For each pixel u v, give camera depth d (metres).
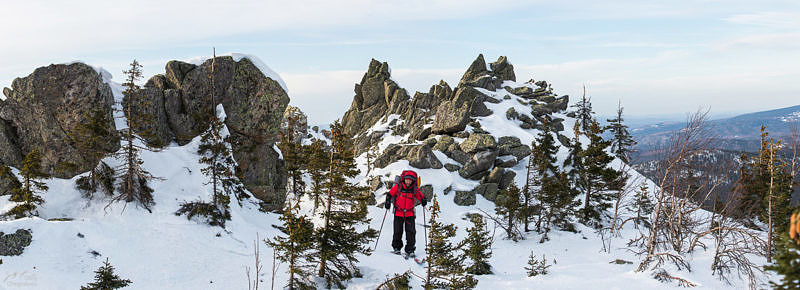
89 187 14.23
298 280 9.12
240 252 12.73
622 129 44.44
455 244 18.83
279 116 20.25
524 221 21.84
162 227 13.24
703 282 10.39
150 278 10.12
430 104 49.44
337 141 9.54
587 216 23.31
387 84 57.94
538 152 27.03
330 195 9.39
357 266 10.45
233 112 19.17
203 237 13.30
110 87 16.12
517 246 18.62
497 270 13.26
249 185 19.78
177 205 14.64
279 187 22.00
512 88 60.94
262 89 19.73
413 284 9.39
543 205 22.25
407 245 12.59
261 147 20.22
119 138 14.58
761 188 15.92
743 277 10.98
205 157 16.84
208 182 16.08
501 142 37.78
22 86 14.88
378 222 22.80
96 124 13.81
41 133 14.97
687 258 12.64
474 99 48.72
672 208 14.02
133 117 14.07
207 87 18.58
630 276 11.23
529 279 11.17
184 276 10.47
